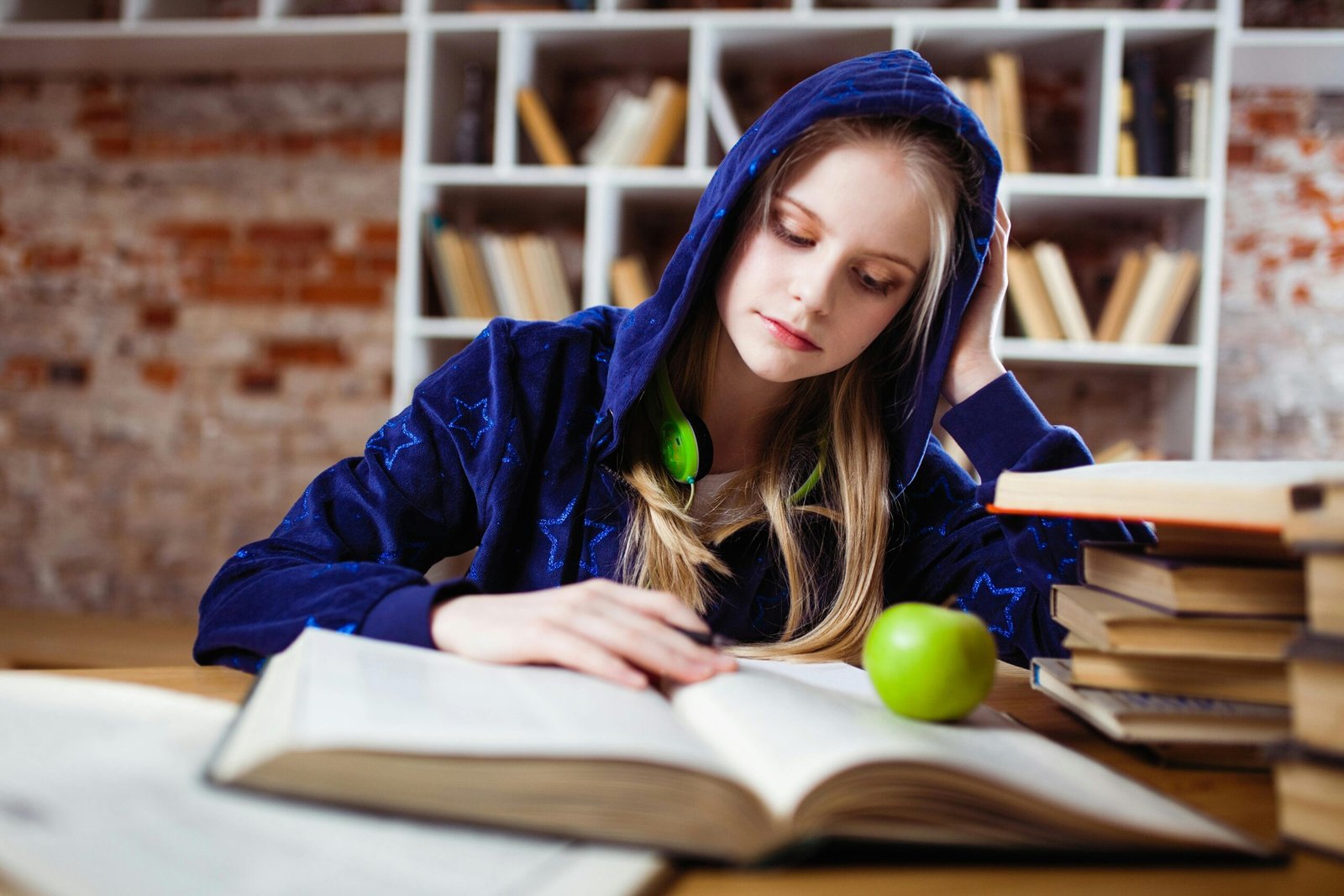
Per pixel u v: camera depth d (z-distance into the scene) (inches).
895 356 45.3
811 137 35.9
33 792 16.4
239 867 14.4
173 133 130.0
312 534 37.3
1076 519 39.6
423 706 18.9
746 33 108.0
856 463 44.0
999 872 17.0
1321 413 115.6
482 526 41.7
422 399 42.6
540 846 16.1
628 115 109.6
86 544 130.3
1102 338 102.8
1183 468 26.5
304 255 128.3
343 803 16.6
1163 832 17.5
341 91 128.1
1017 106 102.3
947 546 46.7
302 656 22.0
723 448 46.4
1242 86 115.3
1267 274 116.2
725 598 42.4
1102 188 100.2
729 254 40.5
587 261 105.8
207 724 20.6
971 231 40.5
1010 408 42.4
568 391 43.9
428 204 111.3
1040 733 27.8
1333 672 18.2
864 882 16.4
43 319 131.1
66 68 128.3
